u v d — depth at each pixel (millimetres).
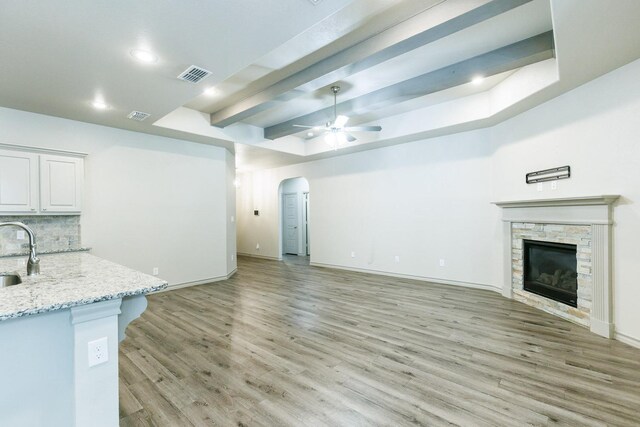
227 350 2916
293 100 4613
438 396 2160
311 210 7672
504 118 4578
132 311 1713
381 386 2293
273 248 8734
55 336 1457
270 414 1984
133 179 4883
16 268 2402
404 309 4109
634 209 2893
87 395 1453
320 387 2289
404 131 5410
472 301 4430
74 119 4266
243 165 8281
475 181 5176
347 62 3133
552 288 3893
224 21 2195
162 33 2322
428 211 5707
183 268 5465
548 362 2619
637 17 2199
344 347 2963
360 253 6723
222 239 6062
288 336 3240
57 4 1966
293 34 2371
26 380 1395
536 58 3115
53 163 3988
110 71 2900
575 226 3506
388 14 2613
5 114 3783
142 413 1997
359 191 6715
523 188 4301
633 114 2893
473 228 5211
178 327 3514
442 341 3074
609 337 3084
